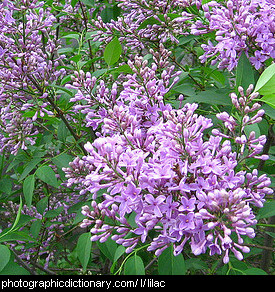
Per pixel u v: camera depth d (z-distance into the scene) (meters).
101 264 4.58
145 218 1.74
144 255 3.06
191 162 1.86
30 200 2.69
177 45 3.58
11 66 2.62
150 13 3.21
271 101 1.90
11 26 2.65
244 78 2.23
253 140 1.93
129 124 2.00
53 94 3.18
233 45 2.27
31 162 2.91
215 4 2.36
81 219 2.64
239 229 1.64
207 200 1.69
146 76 2.22
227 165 1.79
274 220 3.25
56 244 3.99
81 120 3.14
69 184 2.41
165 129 1.85
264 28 2.24
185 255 3.18
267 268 3.47
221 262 2.24
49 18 2.92
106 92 2.49
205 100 2.49
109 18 4.21
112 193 1.77
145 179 1.71
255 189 1.90
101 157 1.74
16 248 3.95
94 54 4.31
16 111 3.02
